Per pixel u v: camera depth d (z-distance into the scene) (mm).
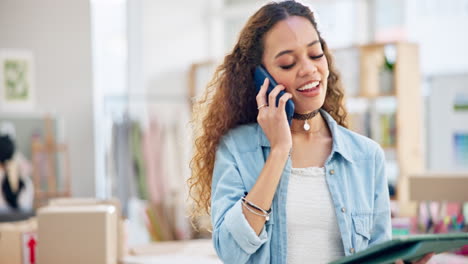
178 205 5660
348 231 1539
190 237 5496
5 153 5074
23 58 5750
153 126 6020
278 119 1494
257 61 1625
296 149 1611
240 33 1678
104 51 6211
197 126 1775
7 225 3475
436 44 5289
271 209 1517
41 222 2672
